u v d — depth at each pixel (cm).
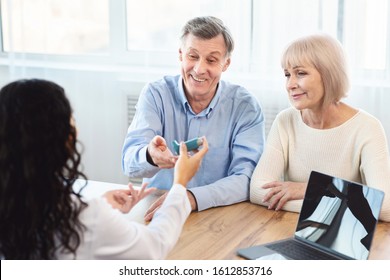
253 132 205
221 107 207
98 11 311
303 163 187
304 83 173
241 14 272
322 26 262
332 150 181
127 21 308
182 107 208
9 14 311
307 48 171
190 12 289
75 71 312
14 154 108
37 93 109
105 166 319
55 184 109
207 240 150
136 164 187
